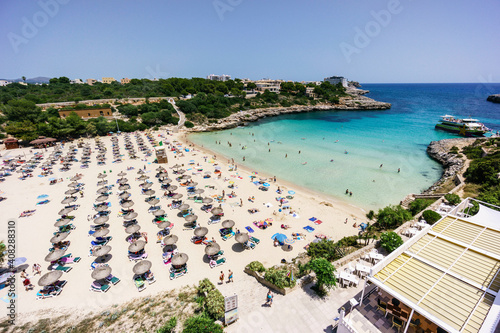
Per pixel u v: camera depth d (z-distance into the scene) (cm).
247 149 6500
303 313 1502
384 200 3644
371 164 5250
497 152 4659
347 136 7906
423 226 2402
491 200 2580
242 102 12388
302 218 3011
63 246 2402
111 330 1460
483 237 1597
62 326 1523
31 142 6022
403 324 1247
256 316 1491
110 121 7956
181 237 2577
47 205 3266
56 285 1894
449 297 1172
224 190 3838
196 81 14788
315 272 1645
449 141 6406
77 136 7244
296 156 5856
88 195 3559
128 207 2988
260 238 2581
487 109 13488
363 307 1411
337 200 3644
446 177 4284
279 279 1723
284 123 10456
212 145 6906
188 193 3619
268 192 3791
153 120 8606
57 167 4781
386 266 1381
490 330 970
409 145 6825
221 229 2686
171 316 1540
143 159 5359
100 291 1855
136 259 2212
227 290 1805
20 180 4125
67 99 9950
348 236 2577
